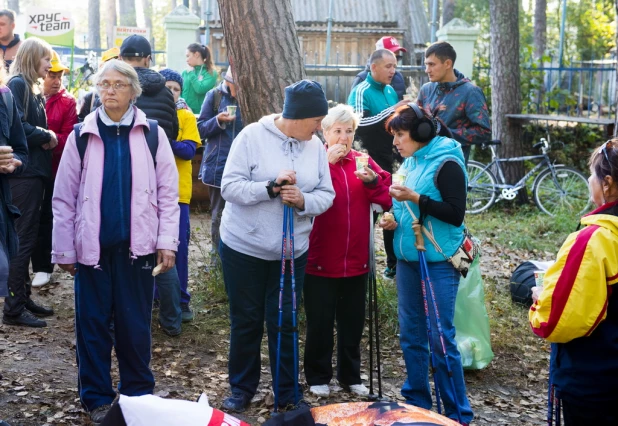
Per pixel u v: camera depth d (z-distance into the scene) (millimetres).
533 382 5379
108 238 3982
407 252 4199
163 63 17375
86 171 3998
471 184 11797
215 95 7051
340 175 4504
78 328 4121
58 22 12562
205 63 10141
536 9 23266
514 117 12469
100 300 4066
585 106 16594
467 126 6711
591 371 2977
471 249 4203
